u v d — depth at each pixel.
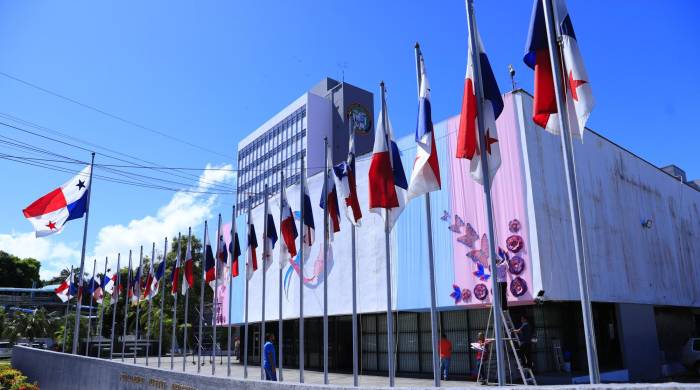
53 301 71.19
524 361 14.85
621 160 23.98
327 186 16.05
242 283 33.06
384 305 21.27
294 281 27.28
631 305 21.89
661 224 26.53
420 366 21.89
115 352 51.78
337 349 26.69
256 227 32.16
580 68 8.69
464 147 9.81
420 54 11.42
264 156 90.19
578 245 8.01
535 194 17.22
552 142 18.84
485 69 10.12
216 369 29.14
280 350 17.30
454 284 18.84
